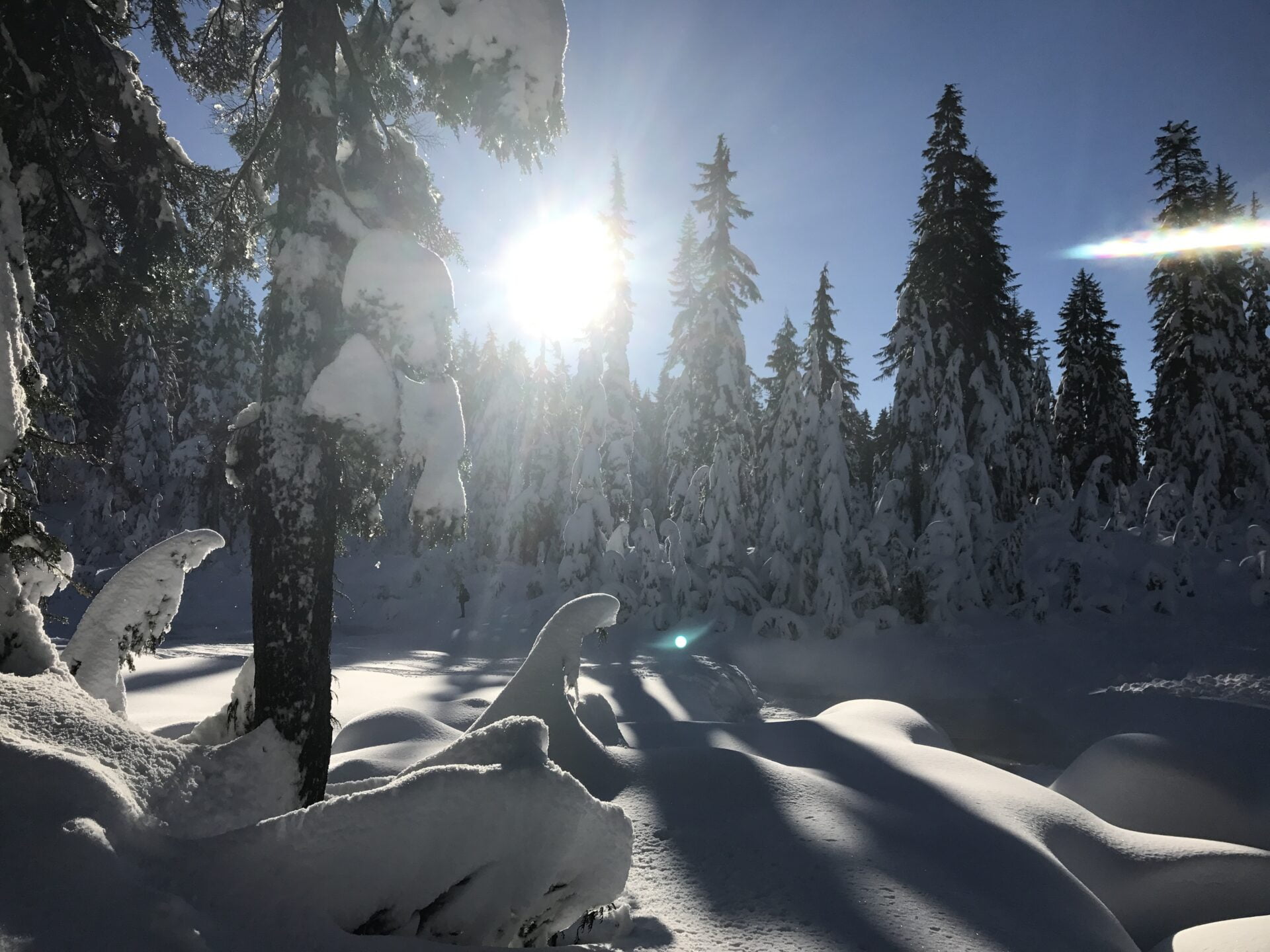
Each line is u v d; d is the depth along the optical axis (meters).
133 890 2.82
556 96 5.70
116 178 7.31
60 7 6.52
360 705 12.24
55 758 3.22
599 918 4.51
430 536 5.12
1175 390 31.59
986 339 26.42
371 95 6.12
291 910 3.12
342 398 4.91
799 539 24.00
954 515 22.92
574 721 7.23
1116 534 28.86
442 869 3.39
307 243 5.24
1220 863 6.81
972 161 26.39
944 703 18.14
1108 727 14.88
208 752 4.23
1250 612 21.23
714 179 27.81
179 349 39.44
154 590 5.41
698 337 27.72
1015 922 5.06
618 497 27.95
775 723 9.70
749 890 5.14
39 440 5.00
